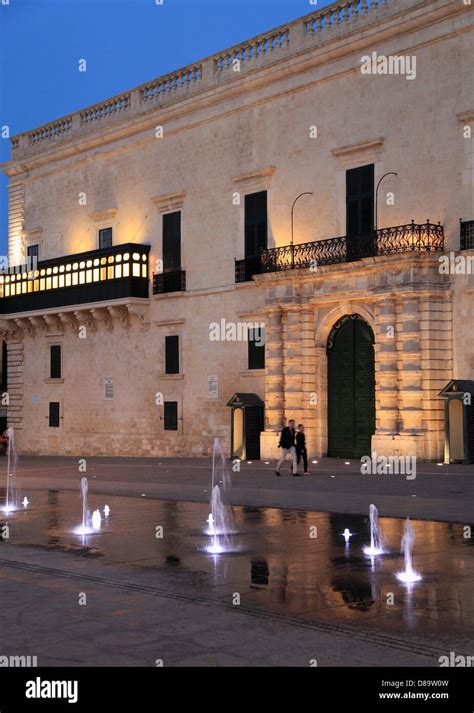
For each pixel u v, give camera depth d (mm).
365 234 29391
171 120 38062
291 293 31703
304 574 10398
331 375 31641
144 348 39031
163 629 7934
